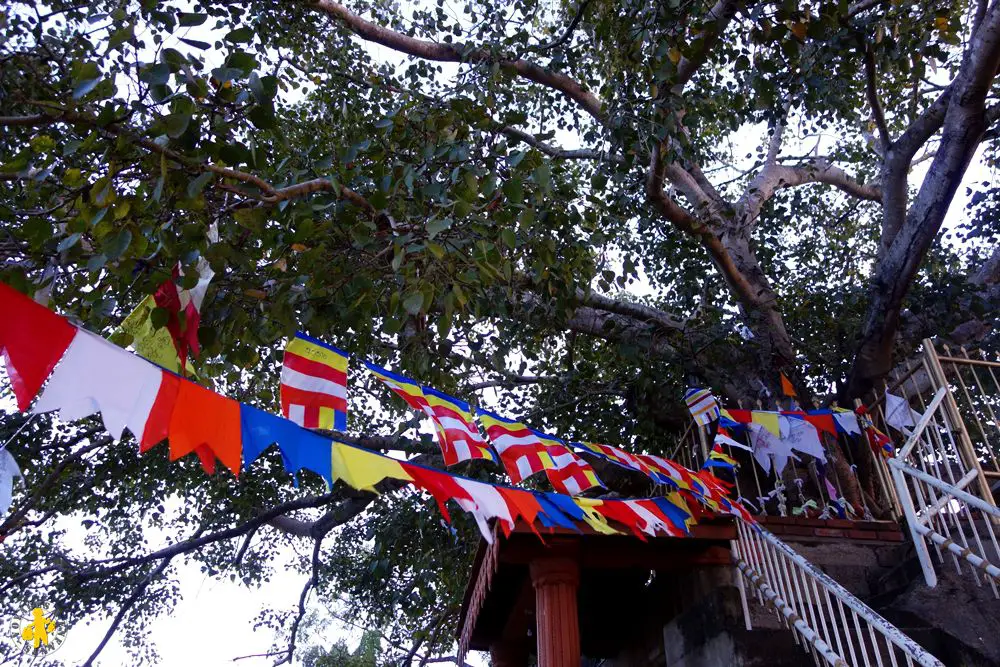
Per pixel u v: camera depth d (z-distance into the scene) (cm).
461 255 557
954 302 994
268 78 446
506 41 879
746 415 724
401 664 1355
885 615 625
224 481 1126
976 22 898
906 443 700
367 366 505
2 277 419
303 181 597
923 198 888
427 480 458
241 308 535
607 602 887
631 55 787
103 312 451
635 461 632
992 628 587
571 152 1066
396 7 1095
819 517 818
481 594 746
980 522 670
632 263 829
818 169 1298
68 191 497
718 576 687
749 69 809
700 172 1205
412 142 642
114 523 1184
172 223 452
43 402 334
